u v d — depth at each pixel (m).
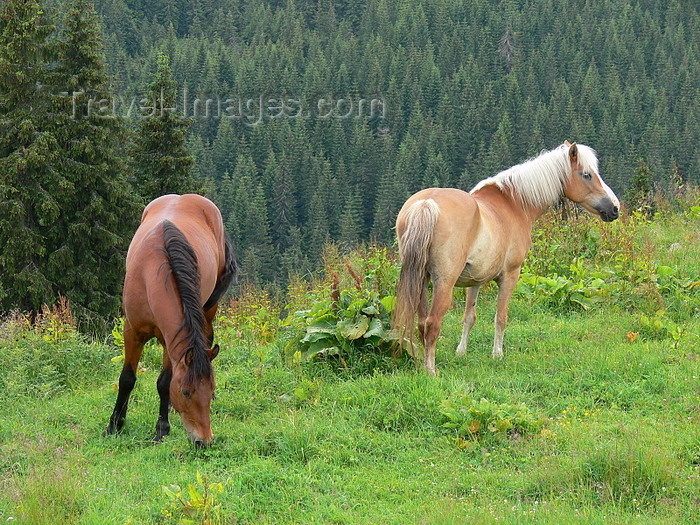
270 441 6.93
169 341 6.47
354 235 105.81
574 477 6.12
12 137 26.89
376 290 10.92
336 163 136.88
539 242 13.67
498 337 9.52
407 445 6.99
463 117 156.75
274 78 164.12
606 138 139.50
